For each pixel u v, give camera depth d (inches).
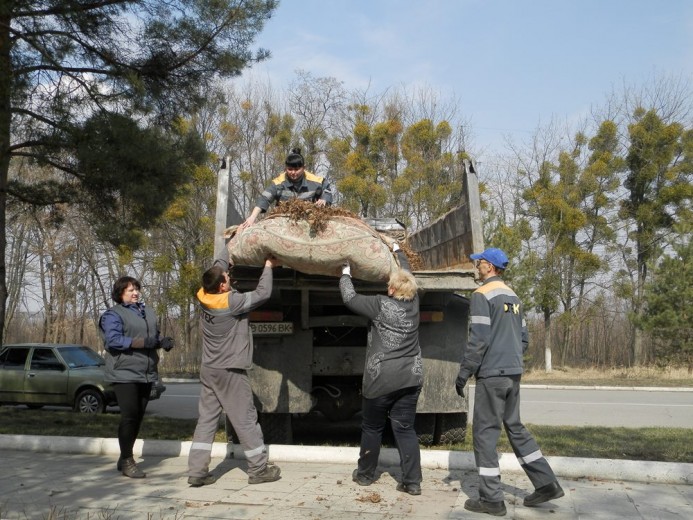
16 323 1611.7
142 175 450.0
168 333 1231.5
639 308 1138.0
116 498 212.5
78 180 486.0
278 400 285.1
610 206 1154.7
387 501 209.5
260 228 235.8
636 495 218.7
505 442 322.7
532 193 1135.0
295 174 289.0
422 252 374.6
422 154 1177.4
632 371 979.9
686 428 420.2
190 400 657.6
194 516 193.3
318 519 190.9
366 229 235.6
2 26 397.7
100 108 456.8
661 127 1133.1
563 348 1197.1
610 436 363.6
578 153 1159.0
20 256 1485.0
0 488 224.7
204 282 235.1
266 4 468.1
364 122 1201.4
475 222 277.3
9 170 521.0
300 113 1230.3
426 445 306.7
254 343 287.6
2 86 396.5
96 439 283.7
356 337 305.7
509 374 201.5
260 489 223.9
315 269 239.8
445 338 291.9
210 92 501.7
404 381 218.1
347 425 395.2
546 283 1063.6
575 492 222.5
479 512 197.5
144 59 467.8
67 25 438.0
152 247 1058.1
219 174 284.5
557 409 577.9
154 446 280.1
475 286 255.1
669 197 1127.0
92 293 1416.1
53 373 557.0
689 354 952.9
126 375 242.4
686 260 909.2
